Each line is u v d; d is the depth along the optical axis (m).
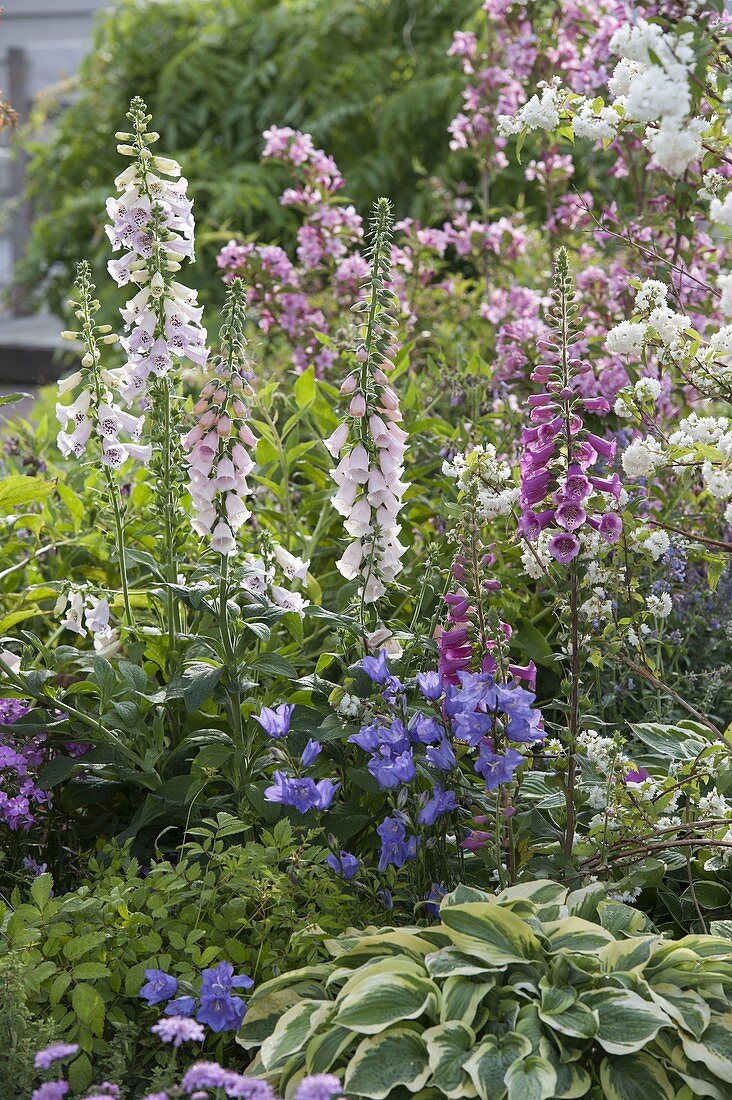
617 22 4.66
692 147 2.20
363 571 2.89
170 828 2.89
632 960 2.28
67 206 8.05
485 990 2.18
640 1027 2.10
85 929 2.45
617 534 2.53
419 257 5.32
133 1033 2.35
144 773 2.93
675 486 3.80
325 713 2.88
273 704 3.04
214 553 3.28
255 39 8.07
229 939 2.49
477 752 2.96
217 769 3.04
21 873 2.99
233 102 8.16
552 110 2.80
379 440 2.77
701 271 4.27
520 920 2.24
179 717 3.18
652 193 4.54
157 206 2.83
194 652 3.06
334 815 2.85
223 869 2.62
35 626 3.82
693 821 2.81
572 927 2.32
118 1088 2.10
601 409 2.52
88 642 3.81
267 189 7.78
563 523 2.51
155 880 2.56
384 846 2.59
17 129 4.49
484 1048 2.07
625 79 2.71
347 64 7.94
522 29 5.08
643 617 2.78
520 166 7.09
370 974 2.23
